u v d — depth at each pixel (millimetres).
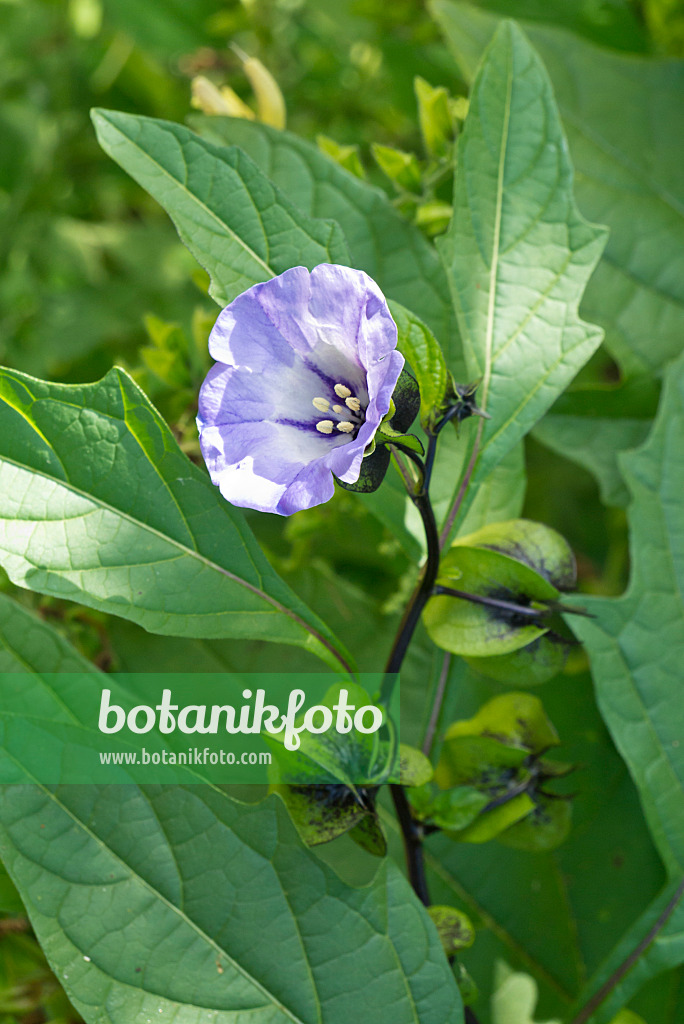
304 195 393
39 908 335
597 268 454
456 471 378
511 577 349
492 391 359
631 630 386
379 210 394
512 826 366
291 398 326
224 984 340
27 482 341
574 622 383
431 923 349
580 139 465
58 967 335
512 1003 424
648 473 396
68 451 343
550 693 453
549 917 435
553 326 363
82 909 337
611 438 446
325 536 465
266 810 343
